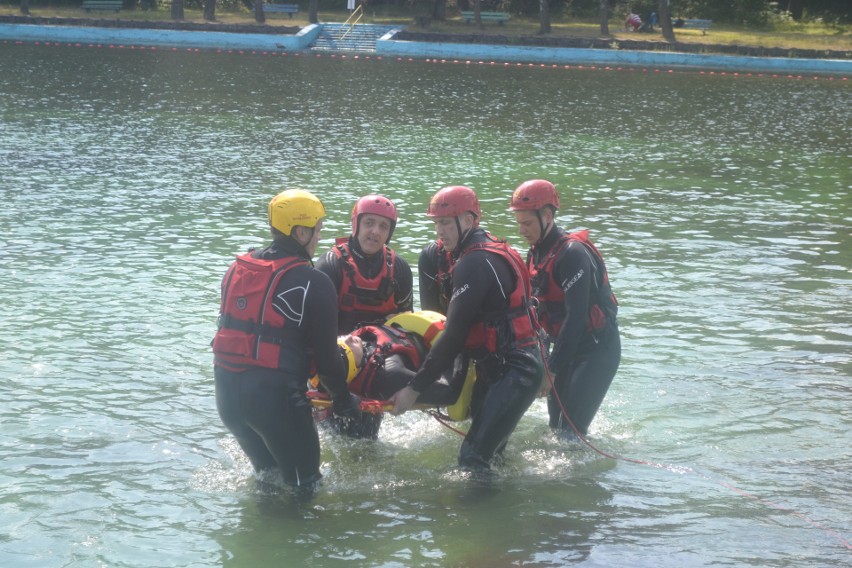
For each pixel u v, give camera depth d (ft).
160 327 26.58
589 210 45.91
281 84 100.83
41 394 21.72
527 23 174.60
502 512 16.90
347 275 19.33
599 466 18.86
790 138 75.66
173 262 33.60
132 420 20.56
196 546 15.58
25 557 15.10
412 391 17.60
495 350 17.87
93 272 31.91
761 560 15.39
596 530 16.29
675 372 24.12
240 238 37.70
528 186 18.75
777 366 24.73
